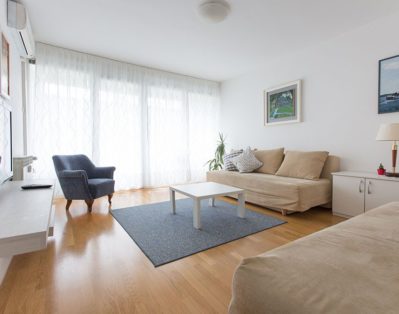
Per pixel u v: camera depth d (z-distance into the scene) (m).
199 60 4.15
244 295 0.69
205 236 2.27
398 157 2.72
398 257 0.80
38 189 1.84
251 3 2.46
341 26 2.96
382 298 0.58
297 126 3.85
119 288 1.46
